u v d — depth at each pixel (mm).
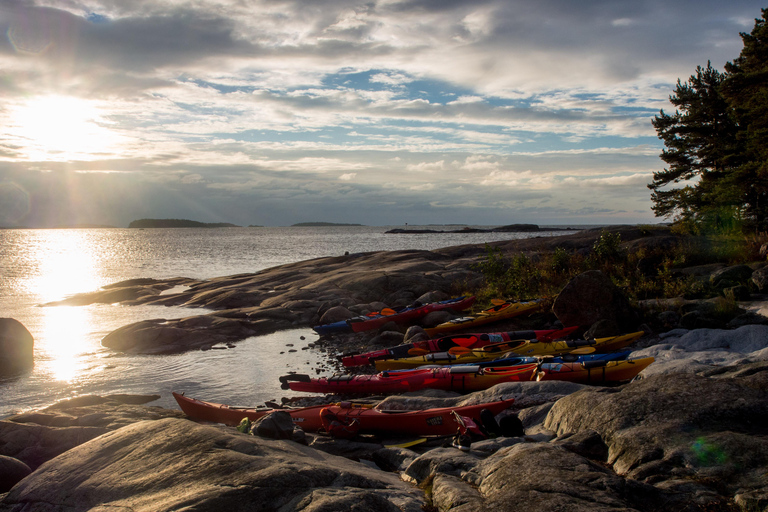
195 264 60000
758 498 3385
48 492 4293
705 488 3711
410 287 24109
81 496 4109
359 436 8312
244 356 16438
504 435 6289
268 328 20594
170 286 35438
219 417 9742
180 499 3639
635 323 13531
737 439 4195
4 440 8109
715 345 10422
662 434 4586
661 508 3543
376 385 11258
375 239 142750
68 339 19500
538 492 3627
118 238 168125
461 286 23469
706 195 26750
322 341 18359
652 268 18562
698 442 4312
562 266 19547
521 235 158375
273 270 36344
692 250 20188
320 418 8805
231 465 4098
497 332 14516
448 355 12562
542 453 4336
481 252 33406
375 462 6727
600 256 20141
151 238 167375
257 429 5914
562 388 8102
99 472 4430
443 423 7691
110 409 10023
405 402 8930
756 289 15008
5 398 12734
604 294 13609
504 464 4312
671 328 13102
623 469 4398
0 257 73438
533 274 19375
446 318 17641
